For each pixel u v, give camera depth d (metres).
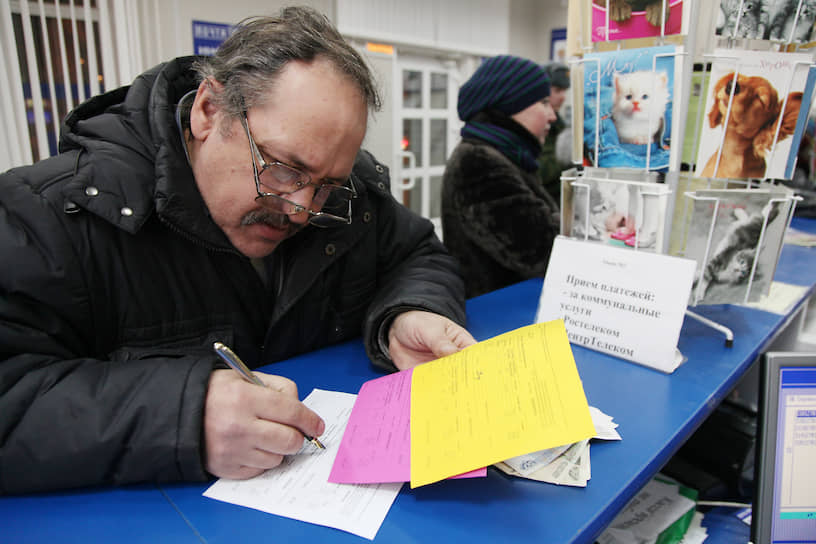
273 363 0.82
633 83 0.74
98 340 0.68
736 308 0.95
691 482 0.96
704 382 0.69
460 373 0.59
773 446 0.59
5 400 0.49
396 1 3.54
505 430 0.48
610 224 0.79
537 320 0.86
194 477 0.50
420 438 0.52
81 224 0.64
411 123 4.08
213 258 0.75
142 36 2.27
